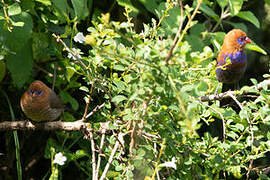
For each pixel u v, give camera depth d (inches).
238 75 345.4
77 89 340.8
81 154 298.5
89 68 246.5
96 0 337.4
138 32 332.5
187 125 183.3
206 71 267.0
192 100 225.8
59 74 322.0
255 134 267.3
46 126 274.2
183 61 193.3
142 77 208.7
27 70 285.0
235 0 274.2
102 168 301.7
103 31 225.1
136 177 261.4
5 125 281.6
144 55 203.5
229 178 367.9
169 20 265.0
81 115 330.3
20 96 344.8
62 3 269.6
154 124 243.6
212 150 255.4
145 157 248.8
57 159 249.9
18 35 260.7
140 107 220.8
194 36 259.6
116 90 255.9
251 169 255.3
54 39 307.1
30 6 278.4
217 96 285.6
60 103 312.8
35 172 377.7
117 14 336.8
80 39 267.3
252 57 428.8
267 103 255.0
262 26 434.3
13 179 371.6
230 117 263.0
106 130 250.5
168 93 209.6
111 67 248.7
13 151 362.0
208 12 286.0
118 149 255.0
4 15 258.8
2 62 301.7
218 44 292.0
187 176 253.9
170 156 249.6
